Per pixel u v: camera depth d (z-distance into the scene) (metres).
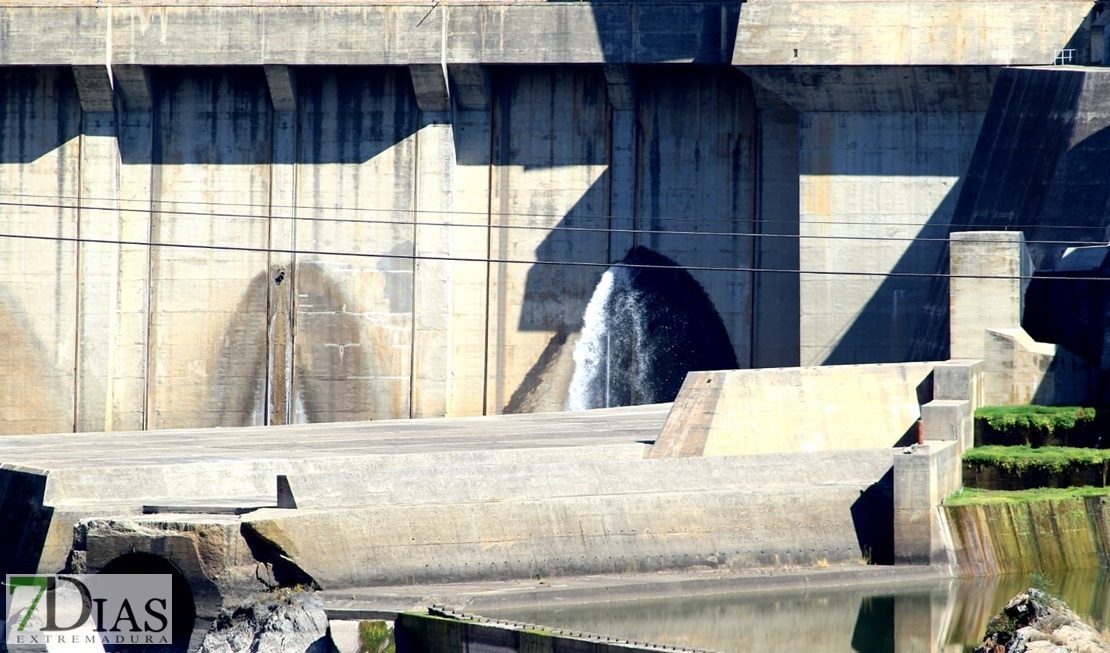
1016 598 116.06
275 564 124.00
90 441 162.25
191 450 151.88
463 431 168.50
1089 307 157.25
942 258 186.12
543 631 111.19
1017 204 176.38
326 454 146.62
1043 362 156.62
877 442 150.88
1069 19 189.12
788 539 139.12
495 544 131.25
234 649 118.75
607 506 135.38
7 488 136.62
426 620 116.69
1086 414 152.75
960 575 139.00
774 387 147.88
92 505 131.25
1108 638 115.81
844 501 141.38
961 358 159.25
